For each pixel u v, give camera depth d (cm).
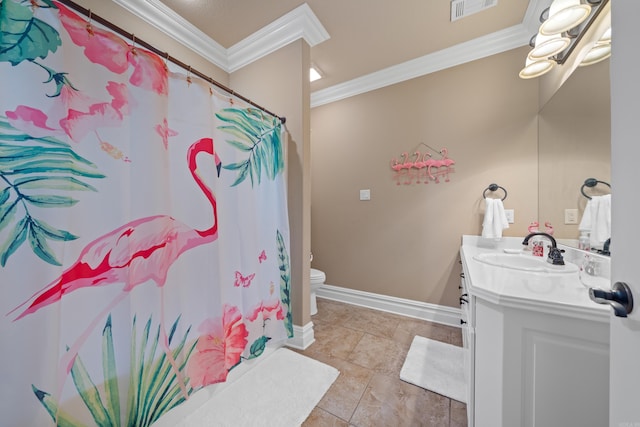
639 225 43
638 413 42
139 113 97
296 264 183
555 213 153
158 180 101
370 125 248
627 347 46
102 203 88
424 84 221
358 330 203
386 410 121
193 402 121
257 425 113
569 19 114
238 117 142
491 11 167
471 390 93
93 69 85
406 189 231
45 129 73
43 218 73
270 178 164
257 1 161
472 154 202
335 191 269
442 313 216
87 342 85
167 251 105
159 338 101
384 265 243
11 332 67
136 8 159
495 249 183
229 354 134
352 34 188
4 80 67
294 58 182
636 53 43
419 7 163
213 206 121
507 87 190
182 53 188
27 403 69
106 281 89
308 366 155
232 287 137
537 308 74
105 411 88
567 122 138
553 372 75
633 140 44
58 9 76
